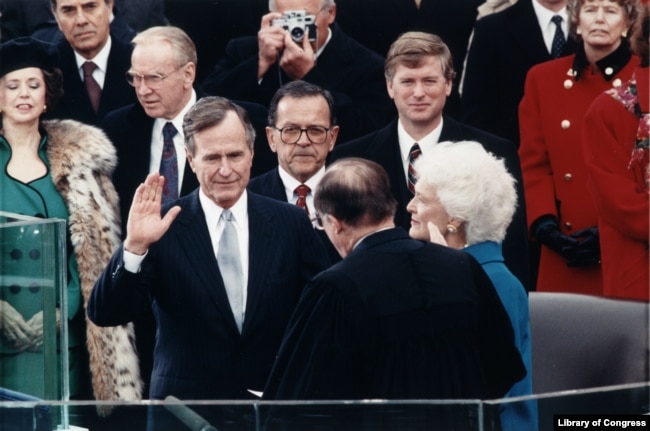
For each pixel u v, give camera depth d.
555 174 19.36
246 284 16.03
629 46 18.91
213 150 15.87
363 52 19.14
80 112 18.67
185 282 15.80
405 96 18.06
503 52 19.39
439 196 13.96
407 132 18.25
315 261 16.27
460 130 18.42
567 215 19.33
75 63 18.62
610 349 15.72
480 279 13.38
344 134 18.81
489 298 13.37
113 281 15.16
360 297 12.88
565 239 19.03
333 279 12.97
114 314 15.30
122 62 18.83
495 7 19.38
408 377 12.84
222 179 15.91
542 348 16.06
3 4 18.66
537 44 19.30
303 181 17.81
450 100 19.56
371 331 12.83
